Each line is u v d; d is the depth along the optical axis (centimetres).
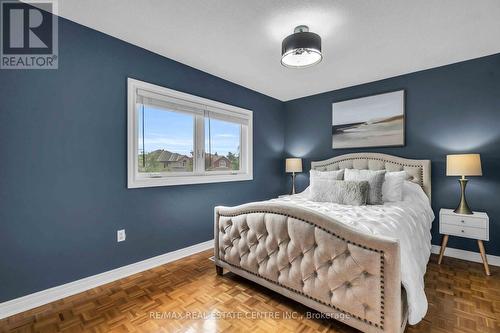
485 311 168
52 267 187
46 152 185
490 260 251
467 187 266
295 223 161
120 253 225
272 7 176
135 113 235
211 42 229
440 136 282
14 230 171
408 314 136
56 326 156
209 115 307
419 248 177
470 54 251
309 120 399
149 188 247
